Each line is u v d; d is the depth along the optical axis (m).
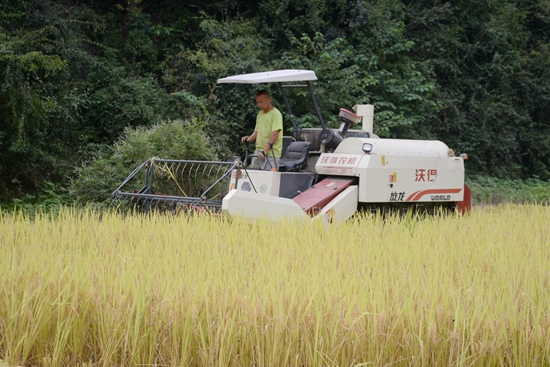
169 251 5.93
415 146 10.16
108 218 8.06
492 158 25.61
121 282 4.78
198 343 4.36
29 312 4.58
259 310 4.38
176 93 17.34
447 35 25.09
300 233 7.27
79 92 16.36
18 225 7.17
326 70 19.36
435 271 5.38
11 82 12.92
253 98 17.81
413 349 4.32
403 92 21.09
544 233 8.42
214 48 19.09
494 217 9.93
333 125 18.58
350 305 4.41
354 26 21.06
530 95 27.20
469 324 4.39
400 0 25.03
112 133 16.69
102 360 4.50
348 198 9.40
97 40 18.69
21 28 14.91
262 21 20.36
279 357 4.24
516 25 27.36
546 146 26.44
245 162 9.82
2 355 4.66
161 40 19.81
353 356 4.27
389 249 6.59
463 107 25.64
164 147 13.02
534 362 4.35
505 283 5.14
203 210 8.80
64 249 6.33
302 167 10.01
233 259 5.95
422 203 10.36
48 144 14.90
